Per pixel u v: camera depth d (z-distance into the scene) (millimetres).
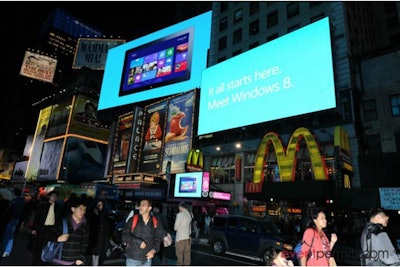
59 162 57031
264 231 10805
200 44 42562
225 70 29766
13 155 105688
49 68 104938
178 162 33531
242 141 27109
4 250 8023
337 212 18406
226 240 11828
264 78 25234
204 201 25375
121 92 52625
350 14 26859
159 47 49312
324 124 21609
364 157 18250
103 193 6922
